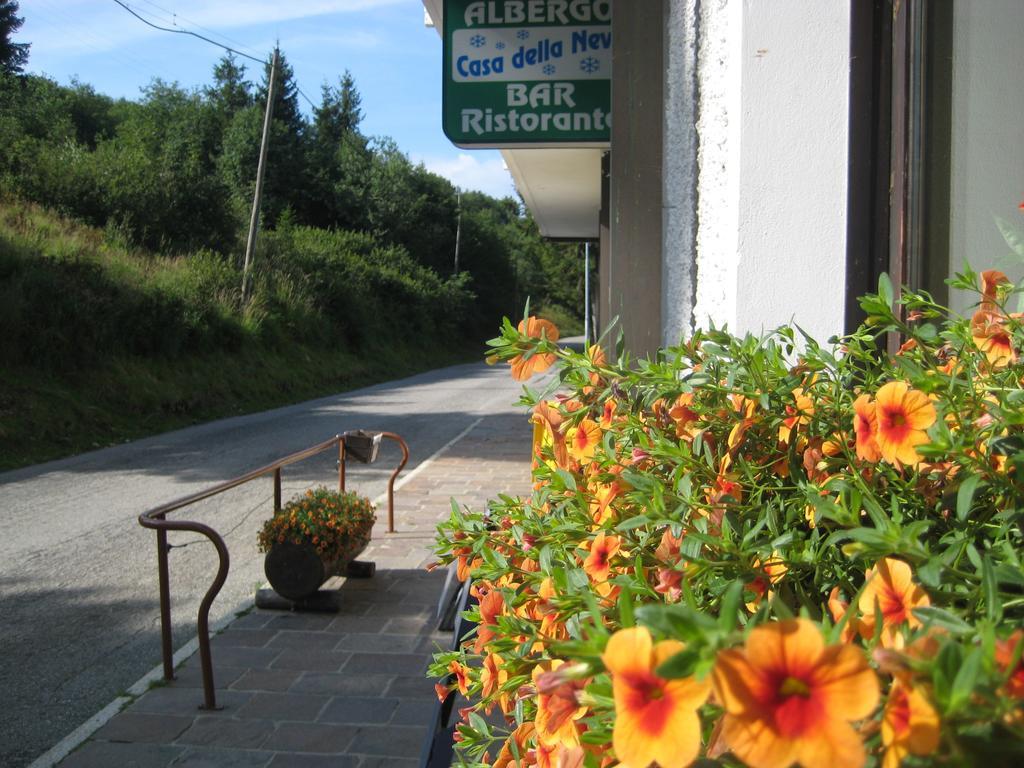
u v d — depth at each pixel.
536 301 68.06
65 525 8.33
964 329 1.12
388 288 40.28
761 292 1.93
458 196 57.88
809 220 1.92
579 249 68.00
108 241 24.30
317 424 16.95
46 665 4.79
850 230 1.93
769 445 1.15
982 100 1.93
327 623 5.34
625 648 0.57
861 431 0.94
